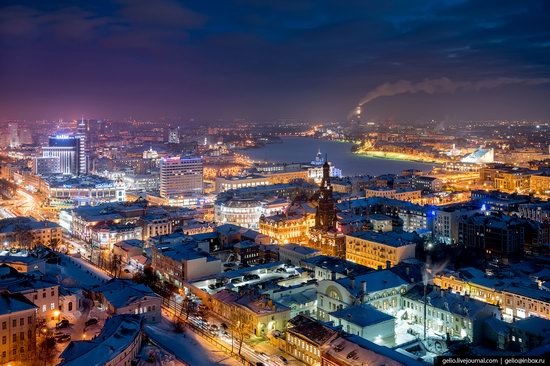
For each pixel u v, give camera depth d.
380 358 156.00
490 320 197.50
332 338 174.25
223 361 180.25
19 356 170.62
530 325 186.75
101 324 193.75
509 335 188.75
